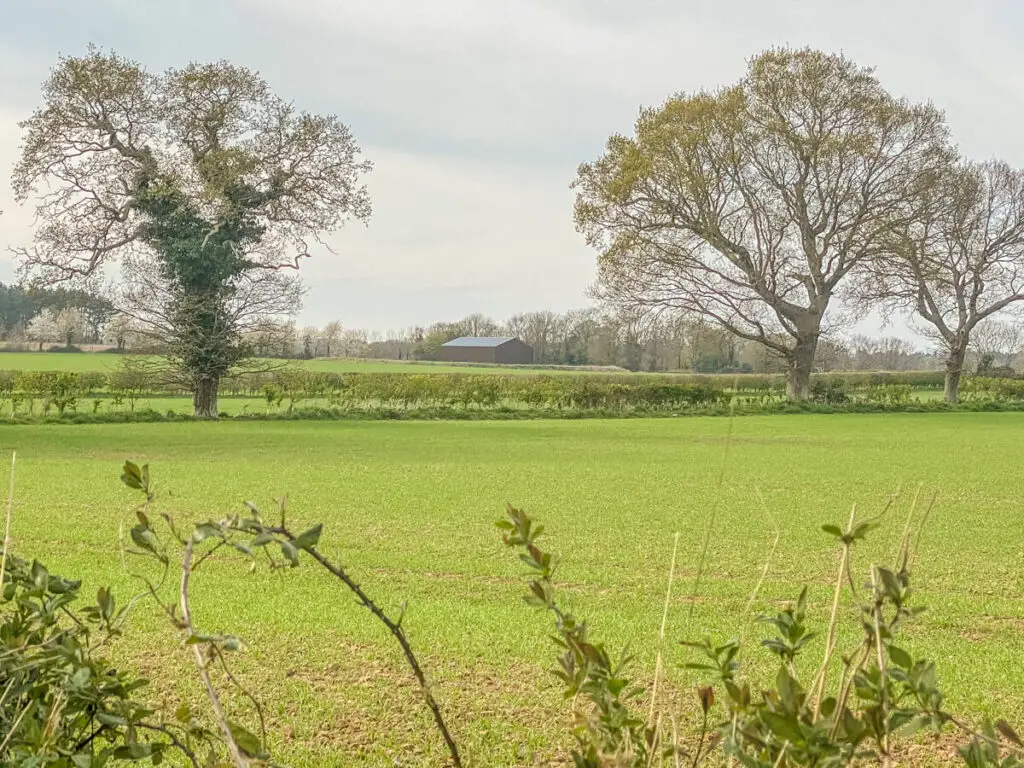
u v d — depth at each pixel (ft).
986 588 35.76
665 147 157.17
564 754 18.69
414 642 26.61
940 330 191.52
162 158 122.01
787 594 34.06
